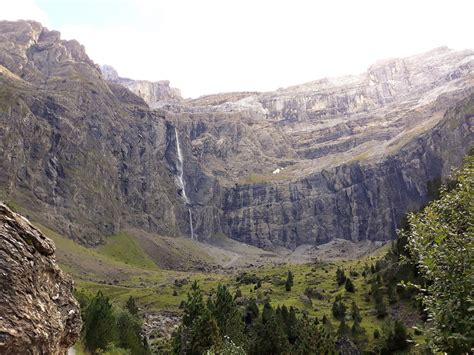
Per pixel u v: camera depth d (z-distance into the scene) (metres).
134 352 75.00
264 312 99.88
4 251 14.86
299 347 74.56
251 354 73.50
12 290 14.47
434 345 14.88
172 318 147.00
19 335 13.77
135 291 196.12
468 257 14.45
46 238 17.86
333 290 141.12
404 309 96.00
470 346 13.72
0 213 15.84
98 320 57.19
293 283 168.12
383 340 80.75
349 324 98.81
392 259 129.00
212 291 182.00
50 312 16.25
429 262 15.07
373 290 116.00
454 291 14.50
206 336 62.19
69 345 18.25
